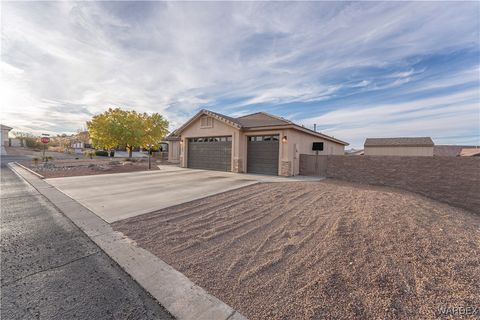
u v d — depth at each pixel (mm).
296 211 5117
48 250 3197
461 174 7727
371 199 6309
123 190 7688
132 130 20875
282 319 1811
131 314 1923
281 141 12164
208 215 4883
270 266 2715
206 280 2430
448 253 2994
